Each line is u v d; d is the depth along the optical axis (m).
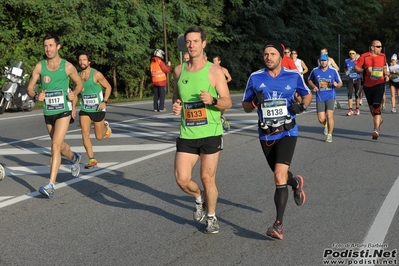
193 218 6.80
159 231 6.30
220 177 8.97
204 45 6.06
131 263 5.33
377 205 7.16
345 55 53.09
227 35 36.94
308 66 44.59
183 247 5.75
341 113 18.48
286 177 6.00
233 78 37.50
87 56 9.92
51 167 7.91
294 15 41.28
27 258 5.52
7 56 25.19
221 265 5.22
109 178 9.12
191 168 6.08
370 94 12.68
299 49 43.28
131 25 28.95
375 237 5.92
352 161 10.14
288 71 6.31
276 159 6.12
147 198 7.80
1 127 16.02
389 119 16.56
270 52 6.22
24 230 6.43
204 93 5.73
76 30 26.53
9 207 7.44
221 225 6.47
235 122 16.06
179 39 8.77
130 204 7.50
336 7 43.78
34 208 7.38
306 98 6.34
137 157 10.93
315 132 13.93
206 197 6.11
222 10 36.31
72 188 8.47
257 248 5.67
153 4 30.62
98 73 9.98
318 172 9.22
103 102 10.05
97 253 5.63
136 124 16.19
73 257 5.53
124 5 27.95
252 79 6.37
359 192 7.85
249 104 6.46
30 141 13.38
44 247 5.84
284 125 6.22
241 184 8.46
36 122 17.16
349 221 6.50
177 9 31.58
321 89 12.37
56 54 8.20
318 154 10.88
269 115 6.26
